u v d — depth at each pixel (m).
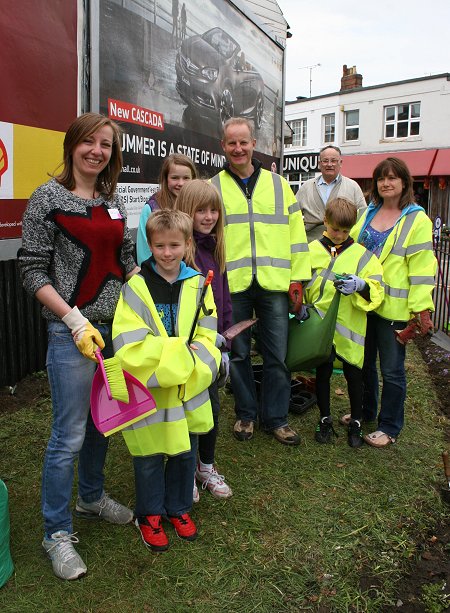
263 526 2.93
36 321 4.92
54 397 2.46
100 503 2.88
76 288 2.38
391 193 3.74
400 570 2.68
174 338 2.44
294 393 4.70
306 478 3.42
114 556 2.64
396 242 3.71
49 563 2.57
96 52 3.81
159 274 2.62
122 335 2.39
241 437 3.87
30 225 2.29
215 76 5.88
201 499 3.14
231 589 2.47
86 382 2.46
